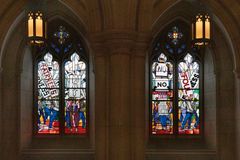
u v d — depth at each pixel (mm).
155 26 17562
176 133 18500
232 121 17062
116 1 11797
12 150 16922
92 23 12328
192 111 18625
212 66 17719
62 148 17938
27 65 17969
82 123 18516
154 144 18172
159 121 18547
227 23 14711
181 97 18672
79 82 18641
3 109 16984
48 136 18375
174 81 18703
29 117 18109
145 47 12375
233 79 17094
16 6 14328
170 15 18016
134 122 12297
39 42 12727
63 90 18609
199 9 15289
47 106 18562
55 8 17516
